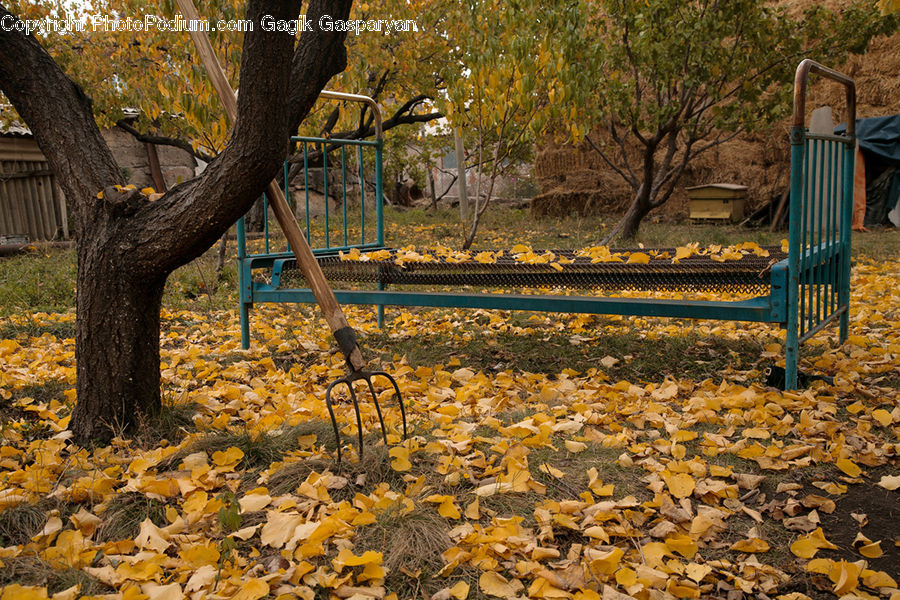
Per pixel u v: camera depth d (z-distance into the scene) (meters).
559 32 6.38
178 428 2.84
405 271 4.21
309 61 3.34
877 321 4.61
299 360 4.18
